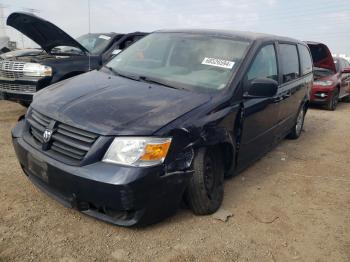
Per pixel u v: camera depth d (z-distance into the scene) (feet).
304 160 18.51
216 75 12.59
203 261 9.53
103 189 8.99
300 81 19.69
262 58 14.35
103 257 9.27
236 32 15.02
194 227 10.87
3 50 33.55
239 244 10.41
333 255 10.47
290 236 11.16
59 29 21.21
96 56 23.34
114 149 9.22
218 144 11.49
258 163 17.26
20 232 9.93
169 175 9.55
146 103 10.64
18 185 12.49
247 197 13.41
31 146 10.46
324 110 35.35
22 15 20.35
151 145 9.27
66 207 10.61
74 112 10.09
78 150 9.55
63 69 20.83
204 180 10.95
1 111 22.65
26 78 19.99
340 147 21.68
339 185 15.56
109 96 11.01
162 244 9.97
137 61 14.19
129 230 10.41
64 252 9.32
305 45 22.30
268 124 15.34
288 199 13.67
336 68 37.45
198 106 10.92
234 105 12.07
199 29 15.30
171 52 13.98
